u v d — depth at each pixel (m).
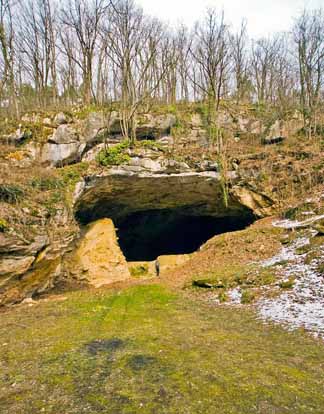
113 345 6.89
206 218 22.78
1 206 11.82
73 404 4.56
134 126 17.84
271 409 4.22
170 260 16.22
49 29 22.31
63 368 5.81
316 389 4.73
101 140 17.89
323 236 12.58
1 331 8.53
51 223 13.24
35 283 12.74
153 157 16.70
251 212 18.72
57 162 16.34
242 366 5.52
